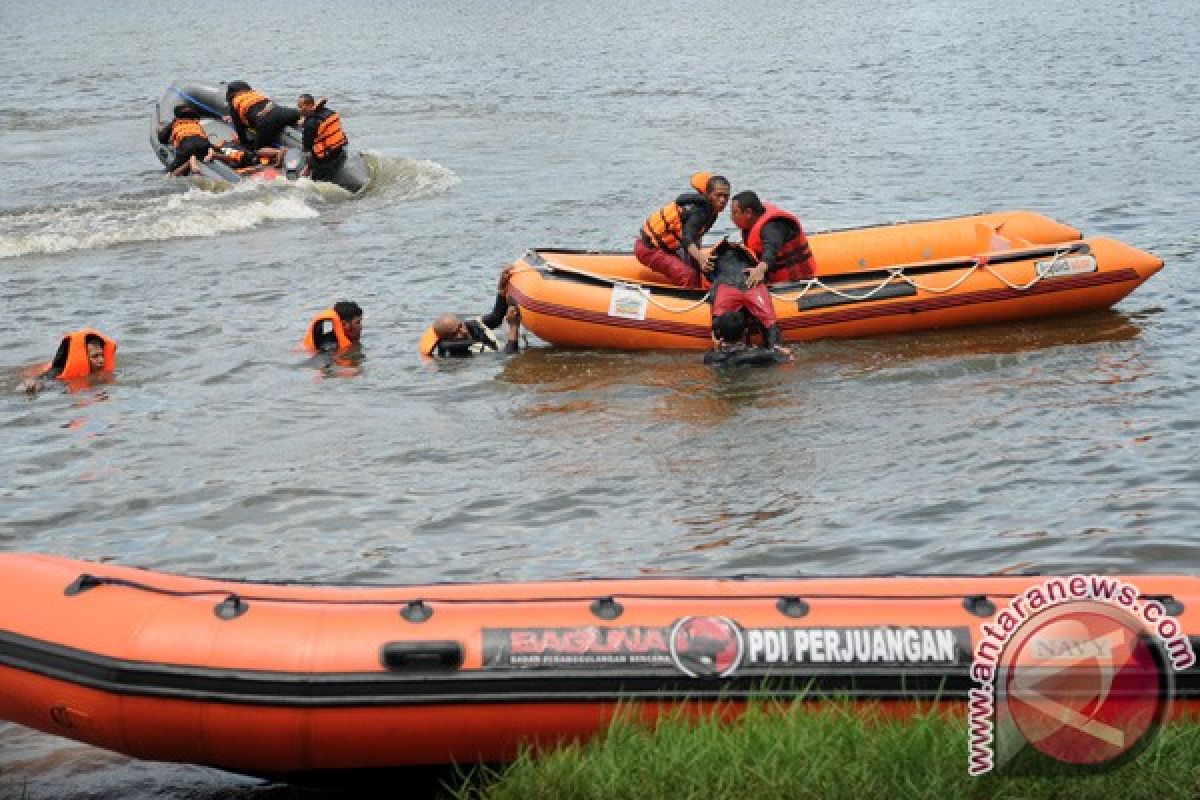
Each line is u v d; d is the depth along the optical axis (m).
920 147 29.80
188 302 19.11
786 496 11.98
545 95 39.53
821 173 27.52
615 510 11.85
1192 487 11.80
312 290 19.64
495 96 39.69
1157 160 27.16
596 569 10.66
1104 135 30.08
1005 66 41.47
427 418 14.31
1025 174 26.61
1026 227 17.83
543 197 25.91
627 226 23.36
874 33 51.19
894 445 13.11
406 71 45.94
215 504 12.16
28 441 13.80
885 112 34.44
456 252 21.80
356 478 12.71
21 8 77.31
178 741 7.51
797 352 16.00
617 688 7.50
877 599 7.82
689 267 16.55
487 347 16.58
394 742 7.49
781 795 6.76
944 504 11.69
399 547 11.21
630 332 16.19
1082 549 10.70
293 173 27.11
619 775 6.90
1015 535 11.01
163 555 11.16
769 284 16.41
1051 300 16.81
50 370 15.94
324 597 7.82
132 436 13.91
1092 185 25.27
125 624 7.60
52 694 7.60
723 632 7.60
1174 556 10.52
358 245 22.44
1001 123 32.19
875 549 10.88
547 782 6.99
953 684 7.55
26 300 19.36
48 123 37.09
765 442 13.30
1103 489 11.87
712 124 33.62
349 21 63.38
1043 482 12.07
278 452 13.41
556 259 17.09
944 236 17.59
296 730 7.42
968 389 14.62
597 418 14.12
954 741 7.11
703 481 12.41
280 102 40.16
